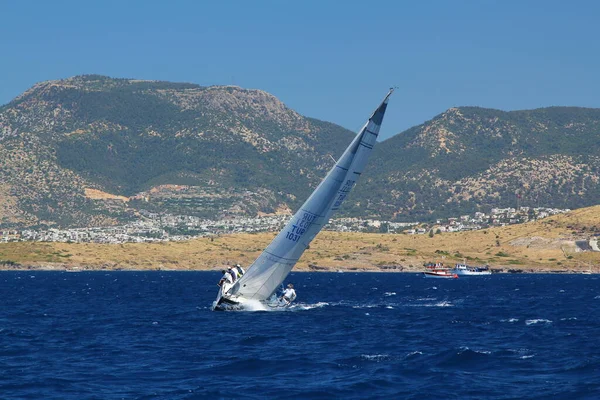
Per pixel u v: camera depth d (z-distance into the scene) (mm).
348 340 103688
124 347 97875
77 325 128625
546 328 122000
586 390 67812
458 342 102250
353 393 67562
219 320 131250
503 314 152500
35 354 92062
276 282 140000
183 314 146750
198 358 87875
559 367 80188
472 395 66500
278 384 71625
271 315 138750
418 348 95562
